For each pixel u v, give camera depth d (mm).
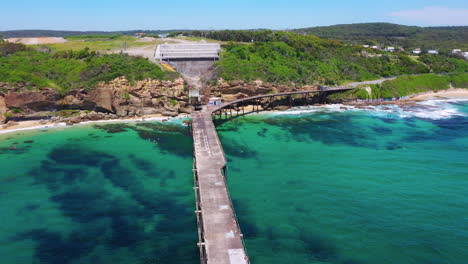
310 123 92438
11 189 52844
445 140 76625
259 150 71375
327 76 132875
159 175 58688
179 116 97062
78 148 71625
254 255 38094
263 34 164500
